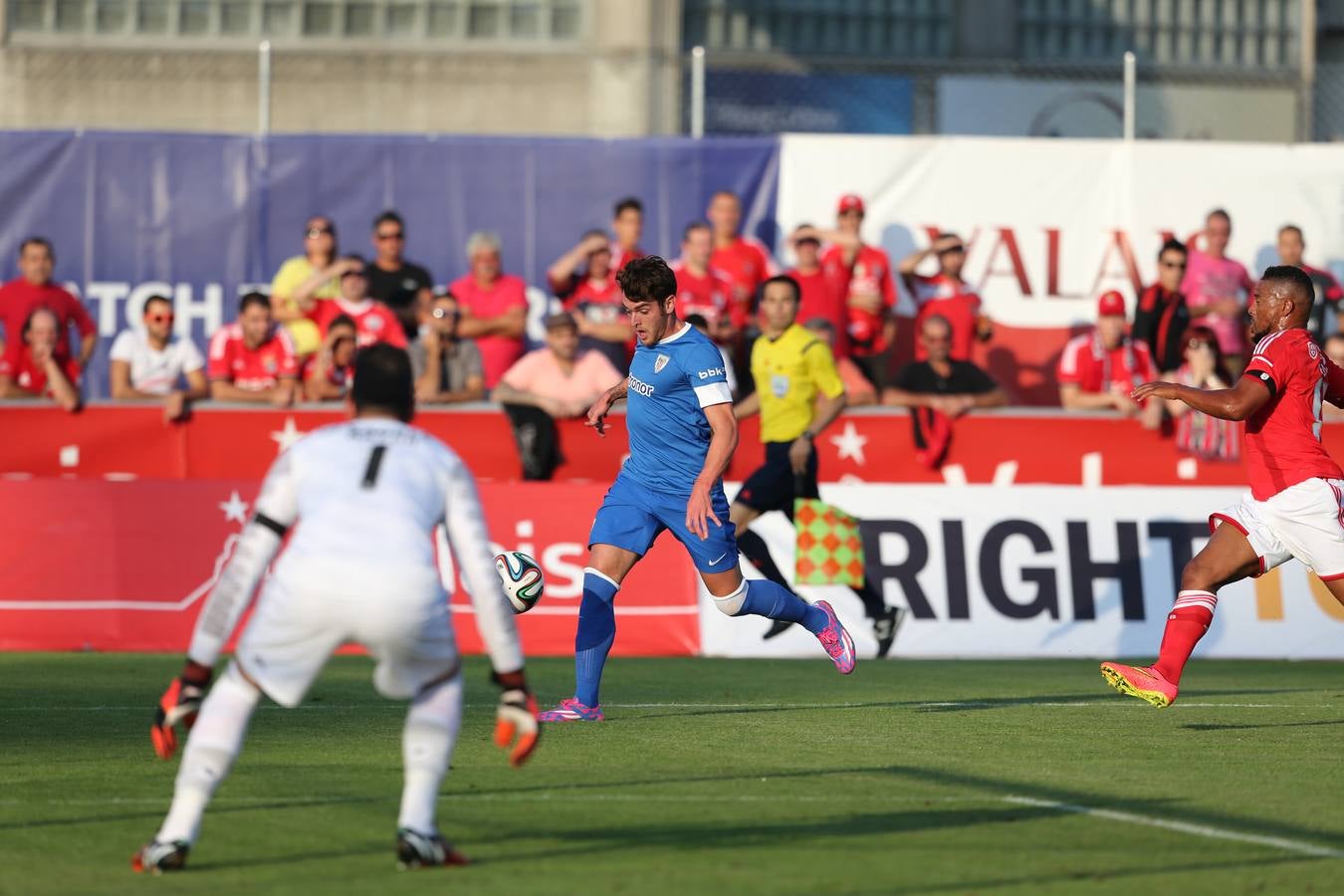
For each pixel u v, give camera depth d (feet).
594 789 71.41
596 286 178.29
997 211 190.19
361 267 174.60
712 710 103.86
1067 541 151.64
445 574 146.30
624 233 178.81
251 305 170.09
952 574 149.48
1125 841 61.00
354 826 62.39
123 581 146.30
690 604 148.56
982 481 172.55
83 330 177.06
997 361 190.80
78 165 181.78
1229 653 151.12
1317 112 242.58
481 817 64.54
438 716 54.29
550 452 164.96
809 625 99.71
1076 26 262.67
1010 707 106.32
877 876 54.70
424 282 180.55
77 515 146.41
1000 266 190.39
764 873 54.85
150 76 244.42
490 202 185.78
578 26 256.73
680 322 93.15
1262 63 258.98
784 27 266.16
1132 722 98.12
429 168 185.57
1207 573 91.61
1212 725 97.09
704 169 187.32
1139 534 152.76
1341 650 151.74
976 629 148.87
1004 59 270.05
